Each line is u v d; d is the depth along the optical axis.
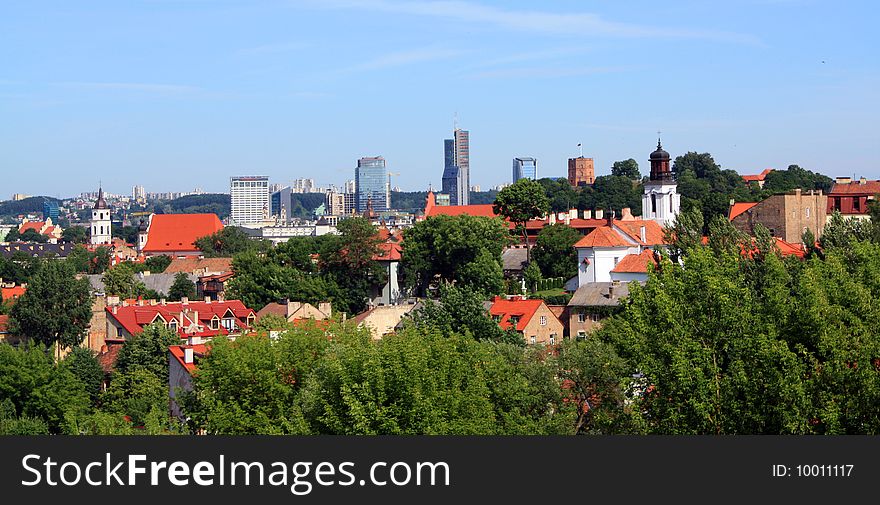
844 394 67.62
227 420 87.25
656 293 76.19
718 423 69.44
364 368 75.38
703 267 78.56
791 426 65.56
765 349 68.75
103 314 183.12
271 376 92.06
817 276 87.25
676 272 82.19
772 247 133.50
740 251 128.00
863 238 139.00
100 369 138.88
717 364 72.19
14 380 117.56
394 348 77.19
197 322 169.38
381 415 72.62
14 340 178.25
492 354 90.88
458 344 91.06
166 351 136.12
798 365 67.75
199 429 99.56
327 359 86.50
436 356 80.38
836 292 77.19
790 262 122.00
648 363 72.25
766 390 68.50
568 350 91.25
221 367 94.88
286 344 97.56
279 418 88.00
